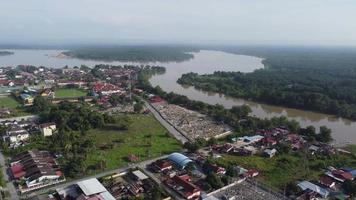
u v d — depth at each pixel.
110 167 134.12
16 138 163.12
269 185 121.12
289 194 114.69
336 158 150.25
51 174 120.69
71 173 124.69
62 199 106.88
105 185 117.31
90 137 171.88
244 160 145.25
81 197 104.56
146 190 115.94
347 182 119.31
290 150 157.50
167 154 151.12
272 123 194.75
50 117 195.12
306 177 129.12
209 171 131.50
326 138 174.75
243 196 112.69
